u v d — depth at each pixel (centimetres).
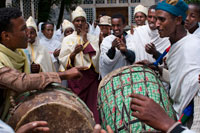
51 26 573
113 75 280
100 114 275
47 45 570
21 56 229
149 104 142
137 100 144
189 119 246
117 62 406
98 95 288
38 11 1274
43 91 209
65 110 197
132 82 264
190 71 230
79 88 460
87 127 201
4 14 212
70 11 1459
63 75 215
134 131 228
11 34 214
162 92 261
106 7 1533
